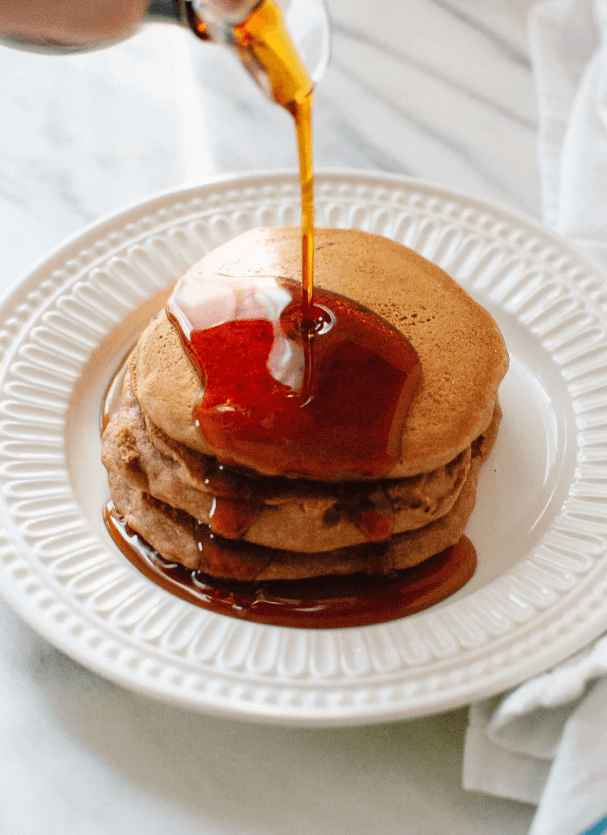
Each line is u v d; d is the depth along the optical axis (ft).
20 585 1.15
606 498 1.27
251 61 1.13
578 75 1.72
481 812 1.09
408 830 1.08
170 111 1.77
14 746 1.11
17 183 1.64
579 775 1.06
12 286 1.39
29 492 1.24
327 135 1.71
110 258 1.45
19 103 1.77
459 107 1.76
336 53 1.83
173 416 1.19
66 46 1.15
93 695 1.14
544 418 1.38
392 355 1.21
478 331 1.28
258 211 1.52
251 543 1.20
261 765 1.11
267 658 1.12
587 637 1.14
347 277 1.29
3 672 1.15
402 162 1.68
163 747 1.11
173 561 1.21
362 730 1.13
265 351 1.20
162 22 1.14
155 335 1.26
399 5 1.91
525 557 1.23
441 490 1.21
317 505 1.17
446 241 1.51
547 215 1.58
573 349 1.41
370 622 1.18
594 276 1.45
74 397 1.35
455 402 1.21
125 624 1.13
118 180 1.66
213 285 1.27
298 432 1.16
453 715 1.14
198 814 1.08
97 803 1.08
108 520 1.25
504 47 1.86
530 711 1.10
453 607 1.17
